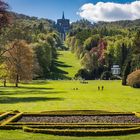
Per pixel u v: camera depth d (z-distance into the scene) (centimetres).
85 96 7238
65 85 11544
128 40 18950
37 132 2464
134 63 12019
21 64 9481
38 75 14738
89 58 18000
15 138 2273
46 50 16462
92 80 15462
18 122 2847
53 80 14662
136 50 13338
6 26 6756
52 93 7925
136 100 6425
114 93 8350
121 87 10825
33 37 16962
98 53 18838
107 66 18112
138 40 13412
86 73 17200
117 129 2497
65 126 2622
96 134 2398
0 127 2584
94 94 7888
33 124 2714
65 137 2331
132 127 2620
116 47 18512
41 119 3219
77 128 2619
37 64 13400
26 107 4953
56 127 2620
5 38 7506
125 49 18525
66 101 5950
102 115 3528
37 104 5372
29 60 10038
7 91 8525
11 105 5200
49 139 2255
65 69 18975
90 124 2734
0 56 7450
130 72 11856
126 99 6631
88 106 5206
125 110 4703
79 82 13325
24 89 9325
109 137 2347
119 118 3312
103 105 5400
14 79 10081
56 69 18700
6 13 6575
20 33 8119
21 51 9281
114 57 18438
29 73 10112
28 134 2409
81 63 18350
